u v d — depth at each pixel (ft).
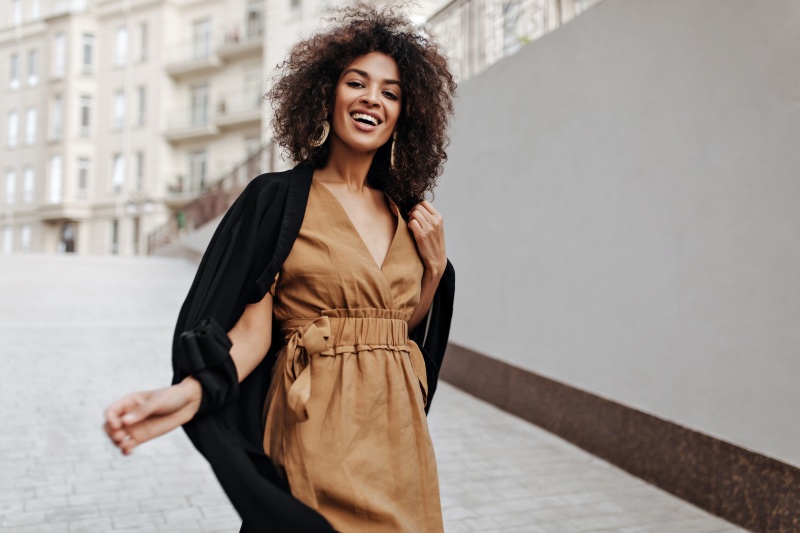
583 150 14.53
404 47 5.60
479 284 18.51
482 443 14.29
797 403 9.52
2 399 15.08
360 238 5.20
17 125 119.34
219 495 10.50
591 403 13.91
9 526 8.94
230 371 4.50
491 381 17.61
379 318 5.11
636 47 13.06
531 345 16.14
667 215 12.07
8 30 121.29
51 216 107.86
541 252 15.89
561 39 15.43
